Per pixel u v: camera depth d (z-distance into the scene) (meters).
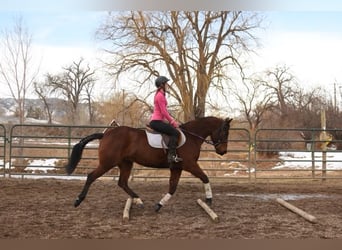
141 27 19.70
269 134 21.19
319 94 30.02
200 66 20.19
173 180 6.73
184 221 6.02
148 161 6.57
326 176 11.73
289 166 15.66
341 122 28.52
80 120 34.50
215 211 6.78
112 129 6.66
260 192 9.24
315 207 7.25
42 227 5.57
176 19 19.97
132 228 5.57
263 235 5.29
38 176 12.23
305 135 21.20
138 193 8.72
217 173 14.87
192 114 20.20
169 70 20.45
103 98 20.48
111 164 6.43
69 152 10.77
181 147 6.58
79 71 35.03
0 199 7.69
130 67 19.72
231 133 20.75
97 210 6.74
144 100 20.16
